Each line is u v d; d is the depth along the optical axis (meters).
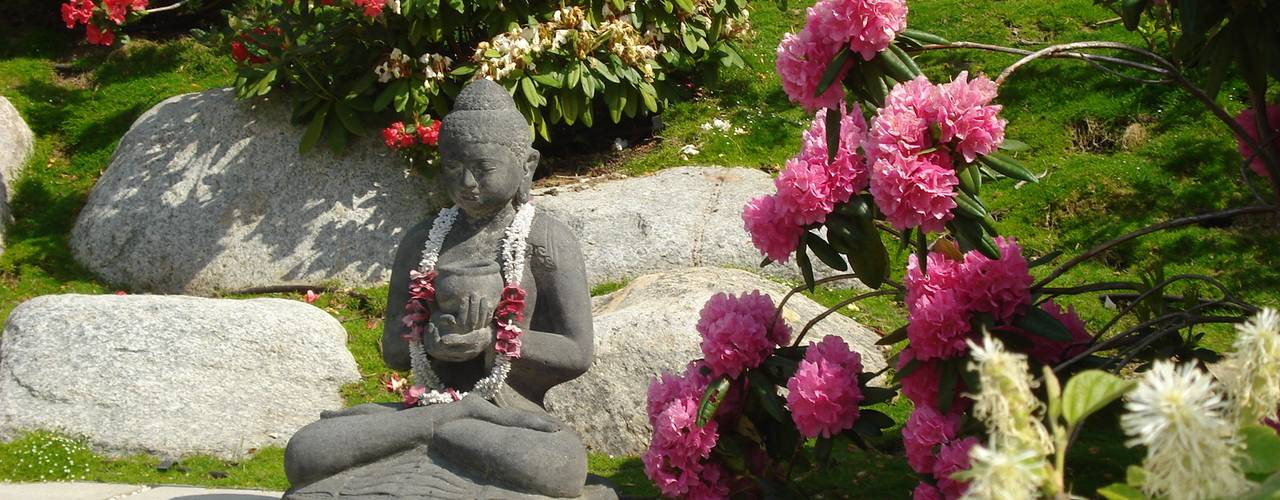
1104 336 6.68
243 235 8.20
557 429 4.57
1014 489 1.90
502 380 4.76
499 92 4.96
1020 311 4.25
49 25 11.05
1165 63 4.70
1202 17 4.56
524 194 4.99
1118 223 7.66
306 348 6.88
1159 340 4.83
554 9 8.70
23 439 6.09
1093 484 5.00
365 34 8.36
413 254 5.03
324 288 7.95
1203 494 1.92
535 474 4.38
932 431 4.22
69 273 8.25
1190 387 1.90
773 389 4.77
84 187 9.04
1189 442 1.88
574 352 4.84
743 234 7.80
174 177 8.49
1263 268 7.08
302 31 8.33
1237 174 7.83
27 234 8.62
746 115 9.28
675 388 4.96
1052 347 4.53
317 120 8.47
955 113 3.96
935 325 4.13
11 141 9.17
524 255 4.88
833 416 4.55
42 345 6.64
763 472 4.86
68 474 5.86
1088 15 9.59
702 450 4.75
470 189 4.77
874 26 4.16
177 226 8.25
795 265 7.66
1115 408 4.84
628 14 8.80
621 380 6.23
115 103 9.89
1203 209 7.64
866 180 4.39
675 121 9.33
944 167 4.02
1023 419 2.03
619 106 8.52
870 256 4.45
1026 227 7.78
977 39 9.52
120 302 6.95
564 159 9.14
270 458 6.09
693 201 8.17
